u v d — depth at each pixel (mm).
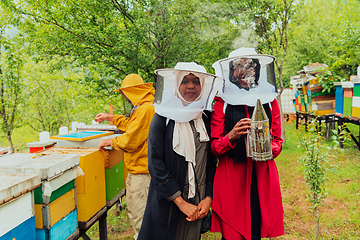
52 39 4836
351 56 7969
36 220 1717
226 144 1701
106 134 3006
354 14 9211
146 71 5238
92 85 5855
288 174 5438
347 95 6047
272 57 1728
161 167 1627
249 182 1795
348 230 3125
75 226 2047
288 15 7629
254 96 1743
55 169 1729
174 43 5070
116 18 4941
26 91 7770
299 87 9352
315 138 2723
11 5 4844
